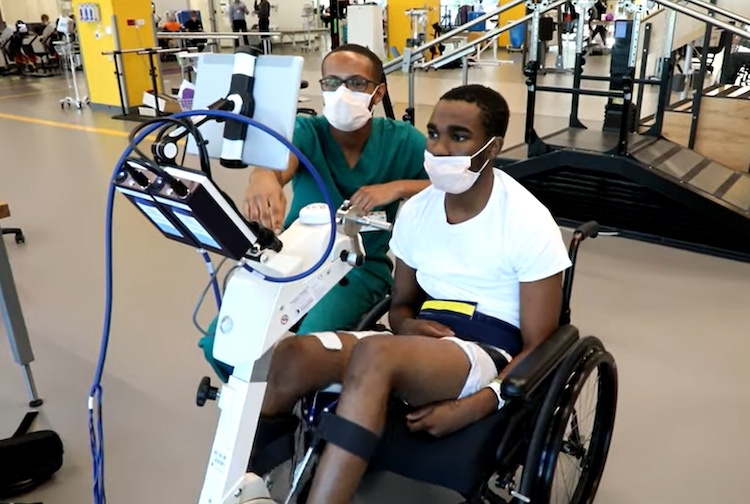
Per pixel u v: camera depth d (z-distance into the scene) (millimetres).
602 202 3654
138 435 2062
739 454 1939
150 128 1089
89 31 7598
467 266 1481
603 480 1851
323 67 1722
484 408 1338
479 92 1395
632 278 3135
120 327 2748
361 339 1325
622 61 4090
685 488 1814
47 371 2420
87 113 7715
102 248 3633
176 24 11391
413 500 1777
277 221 1378
